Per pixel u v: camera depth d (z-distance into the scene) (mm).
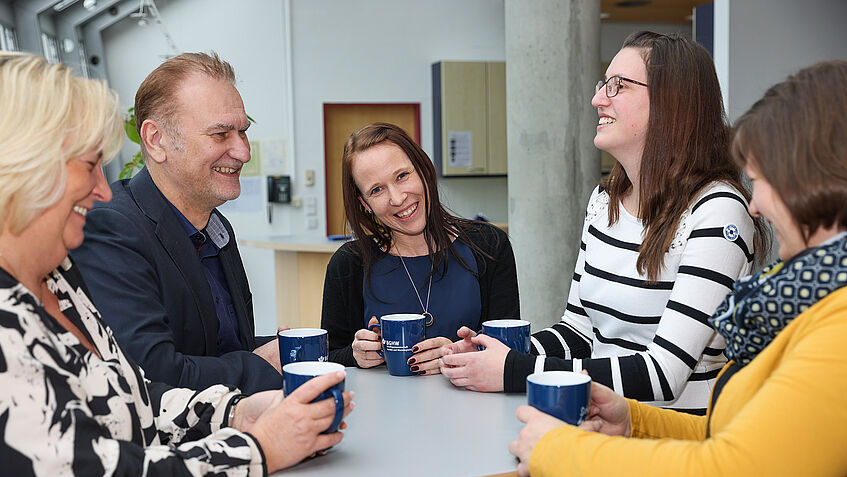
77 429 927
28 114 947
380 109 7980
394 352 1626
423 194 1963
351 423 1311
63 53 6711
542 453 1046
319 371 1224
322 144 7723
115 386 1089
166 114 1682
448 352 1613
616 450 991
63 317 1118
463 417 1329
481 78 7805
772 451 868
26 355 902
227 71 1777
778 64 4355
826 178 903
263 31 7484
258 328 7652
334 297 2061
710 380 1535
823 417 852
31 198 942
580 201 4594
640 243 1607
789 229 963
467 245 2072
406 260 2043
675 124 1509
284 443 1096
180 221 1780
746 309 1001
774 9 4312
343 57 7727
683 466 923
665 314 1422
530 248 4629
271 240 5359
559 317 4629
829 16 4434
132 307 1553
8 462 875
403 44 7883
